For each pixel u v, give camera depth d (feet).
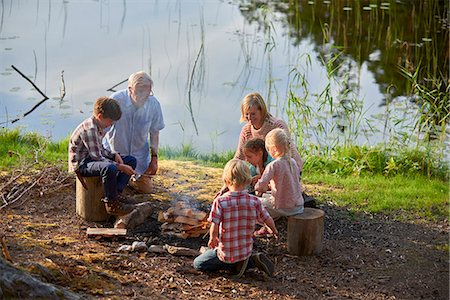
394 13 55.67
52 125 37.14
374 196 28.94
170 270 21.63
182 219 24.39
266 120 25.54
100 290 19.61
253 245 23.99
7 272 17.47
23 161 29.43
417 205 28.17
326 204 28.02
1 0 59.41
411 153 33.73
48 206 25.86
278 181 23.39
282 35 52.24
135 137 26.45
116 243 23.25
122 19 56.54
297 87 38.37
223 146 36.17
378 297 20.97
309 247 23.32
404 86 43.09
